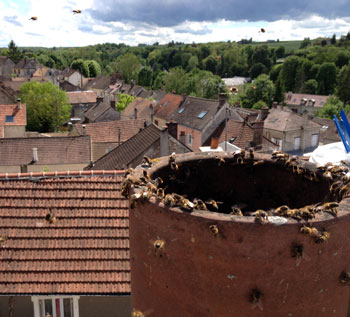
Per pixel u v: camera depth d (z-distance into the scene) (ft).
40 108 218.38
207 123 151.64
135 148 100.89
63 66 595.88
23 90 224.53
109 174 41.96
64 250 36.52
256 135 131.85
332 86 384.47
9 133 160.04
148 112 215.10
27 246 36.52
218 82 312.71
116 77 406.41
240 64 530.68
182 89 342.03
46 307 35.73
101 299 36.45
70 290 34.06
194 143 157.38
